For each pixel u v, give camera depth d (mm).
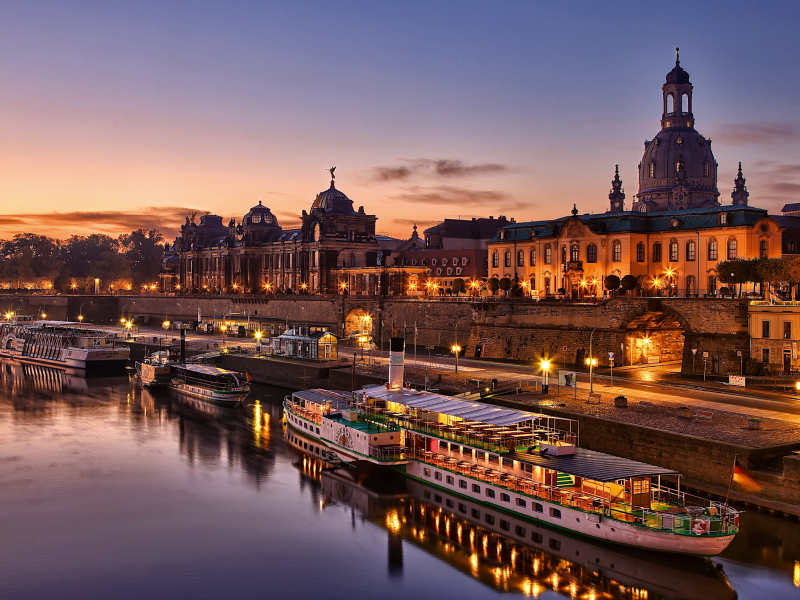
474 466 60531
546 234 134000
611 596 45750
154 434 87250
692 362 95188
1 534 55812
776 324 87125
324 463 74500
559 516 53438
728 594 45062
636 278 111938
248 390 108375
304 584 47719
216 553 52375
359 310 160875
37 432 88750
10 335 183000
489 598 45812
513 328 118750
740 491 56219
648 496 52500
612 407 74125
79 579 48406
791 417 67812
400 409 72750
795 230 136500
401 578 48406
